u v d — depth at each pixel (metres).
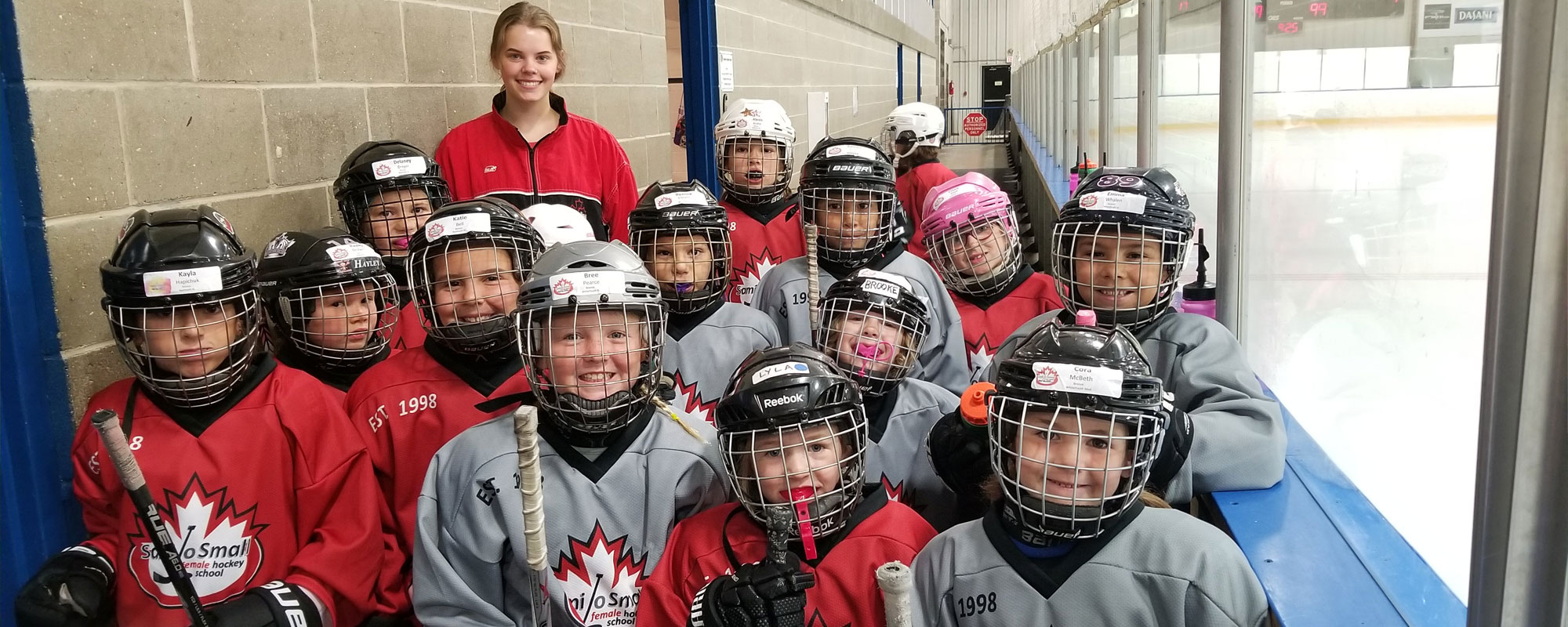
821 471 1.51
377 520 1.86
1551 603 0.88
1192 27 3.01
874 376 2.00
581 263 1.68
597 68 4.34
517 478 1.74
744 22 6.53
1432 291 1.44
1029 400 1.31
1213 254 2.81
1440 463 1.42
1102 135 4.79
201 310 1.64
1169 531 1.34
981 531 1.45
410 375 2.10
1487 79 1.31
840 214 2.63
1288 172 2.13
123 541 1.71
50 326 1.84
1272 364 2.31
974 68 22.84
